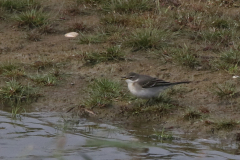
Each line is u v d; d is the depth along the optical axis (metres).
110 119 13.35
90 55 17.06
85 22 20.14
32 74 16.27
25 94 14.98
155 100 14.04
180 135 12.09
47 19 20.12
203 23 19.11
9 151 11.00
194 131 12.32
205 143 11.50
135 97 14.42
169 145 11.37
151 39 17.67
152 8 20.88
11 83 15.16
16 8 20.98
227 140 11.66
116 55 17.06
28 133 12.20
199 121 12.78
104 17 19.84
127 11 20.64
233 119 12.73
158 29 18.59
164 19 19.48
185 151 10.96
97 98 14.23
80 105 14.05
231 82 14.95
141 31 18.06
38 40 18.83
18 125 12.80
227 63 16.20
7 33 19.27
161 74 15.84
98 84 14.98
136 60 16.92
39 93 15.06
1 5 20.81
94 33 19.22
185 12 20.09
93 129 12.55
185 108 13.60
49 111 13.97
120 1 20.78
